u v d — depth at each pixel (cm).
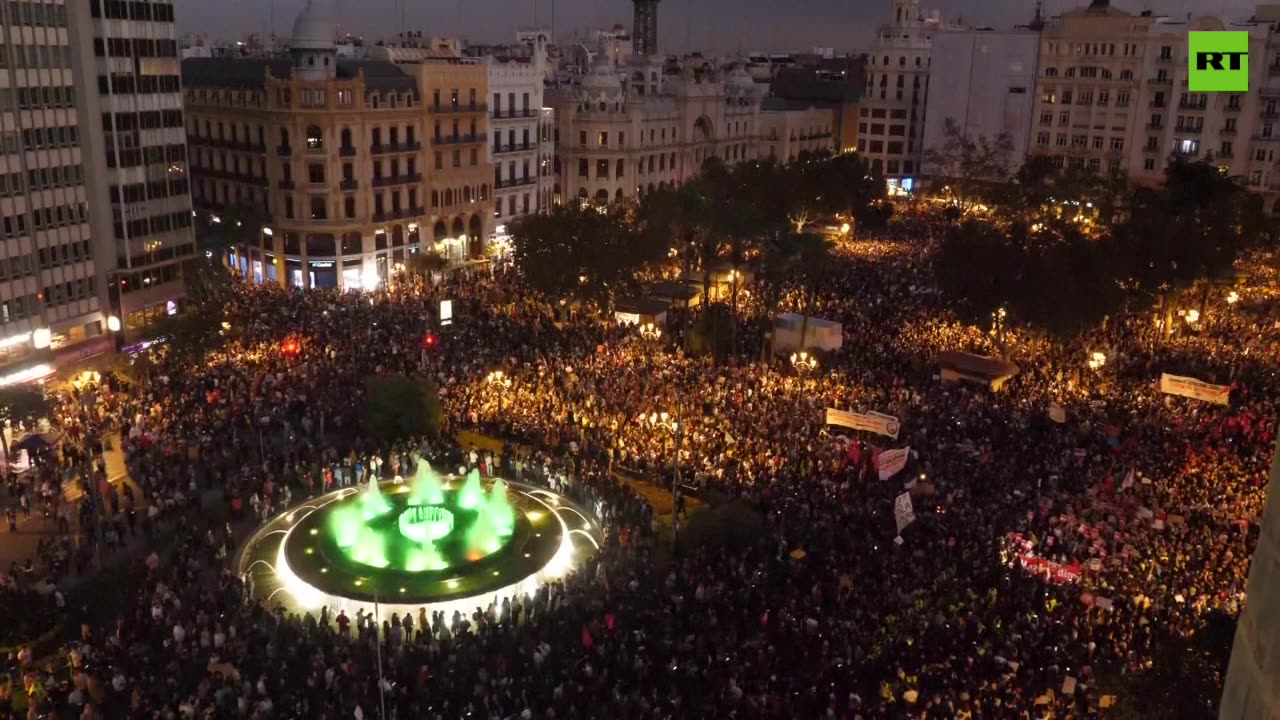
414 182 9656
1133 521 4109
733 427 5159
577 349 6575
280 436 5281
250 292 8356
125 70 7131
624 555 4125
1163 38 13212
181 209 7838
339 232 9112
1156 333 7344
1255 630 1127
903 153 16700
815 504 4331
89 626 3634
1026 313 6338
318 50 8850
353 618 3853
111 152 7094
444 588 3984
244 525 4491
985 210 12975
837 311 7788
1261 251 9219
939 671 3180
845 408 5384
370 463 5025
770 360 6769
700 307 7950
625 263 7288
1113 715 2575
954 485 4441
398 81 9444
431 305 7806
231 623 3553
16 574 3769
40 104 6575
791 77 18250
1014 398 5731
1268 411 5453
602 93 11700
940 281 7100
